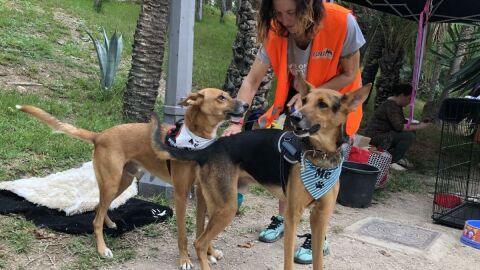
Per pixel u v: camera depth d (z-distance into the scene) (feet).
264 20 11.82
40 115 11.90
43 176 15.75
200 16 81.66
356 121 11.76
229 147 10.91
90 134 12.15
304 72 12.16
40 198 13.55
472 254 14.39
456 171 25.85
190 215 14.83
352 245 14.11
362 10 32.07
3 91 22.77
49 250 11.63
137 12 66.23
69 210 13.41
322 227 10.59
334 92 9.95
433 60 36.42
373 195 20.08
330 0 17.33
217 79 37.52
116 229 12.95
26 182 14.28
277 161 10.46
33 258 11.18
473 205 18.98
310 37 11.44
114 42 26.45
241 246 13.37
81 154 17.93
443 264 13.47
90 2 62.03
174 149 10.85
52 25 38.17
